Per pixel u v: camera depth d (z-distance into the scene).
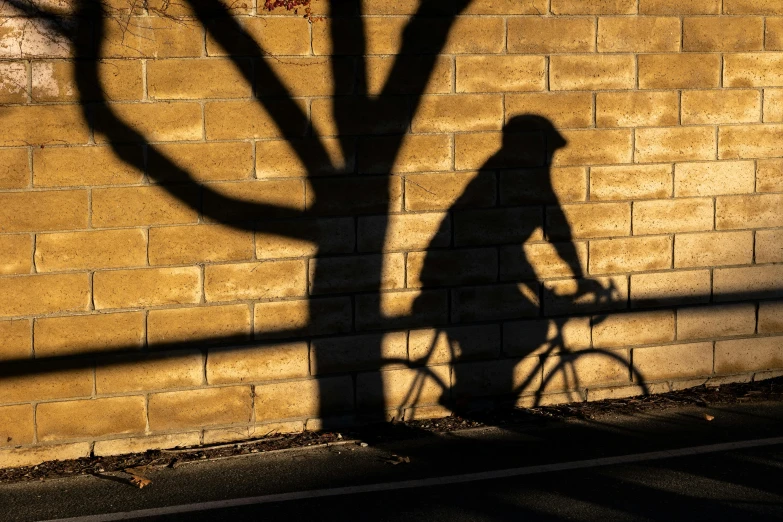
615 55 7.07
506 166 6.93
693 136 7.30
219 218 6.41
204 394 6.49
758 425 6.72
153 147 6.25
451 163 6.81
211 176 6.37
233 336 6.51
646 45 7.14
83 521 5.31
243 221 6.45
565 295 7.16
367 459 6.21
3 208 6.04
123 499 5.62
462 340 6.97
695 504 5.32
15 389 6.16
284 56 6.43
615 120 7.12
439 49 6.71
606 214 7.18
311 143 6.53
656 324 7.38
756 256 7.55
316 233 6.60
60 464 6.22
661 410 7.10
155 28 6.19
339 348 6.72
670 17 7.16
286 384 6.64
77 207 6.16
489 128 6.87
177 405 6.45
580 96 7.04
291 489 5.71
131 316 6.31
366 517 5.24
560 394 7.23
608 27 7.04
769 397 7.33
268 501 5.53
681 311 7.43
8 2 5.95
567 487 5.62
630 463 6.02
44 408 6.21
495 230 6.95
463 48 6.76
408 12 6.63
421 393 6.93
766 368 7.69
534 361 7.15
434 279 6.86
